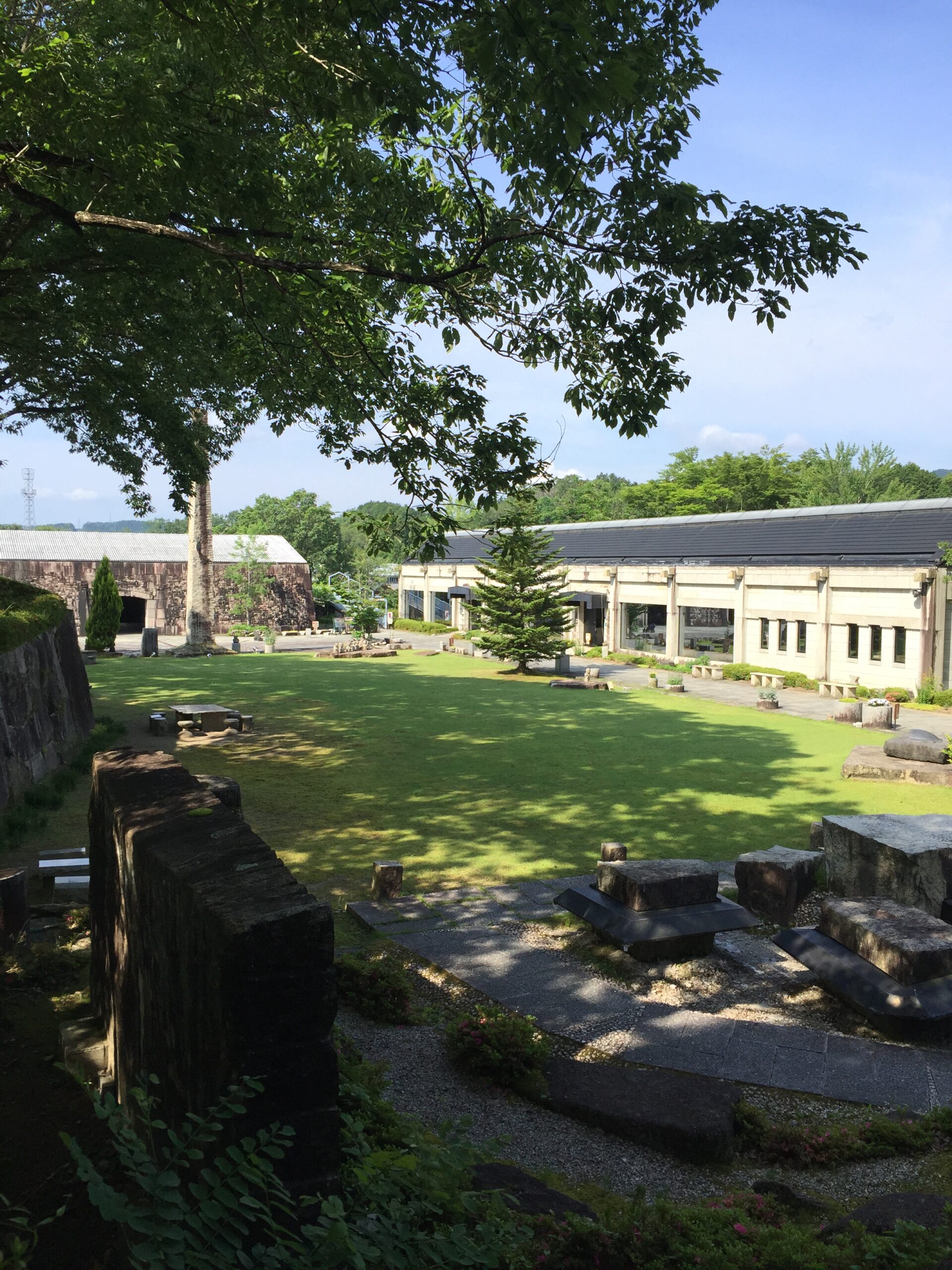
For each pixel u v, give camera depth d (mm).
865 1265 3980
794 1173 5719
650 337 8758
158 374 16906
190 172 9289
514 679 34125
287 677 32281
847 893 11086
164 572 54188
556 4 5645
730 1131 5926
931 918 8633
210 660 38562
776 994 8758
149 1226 2736
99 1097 3189
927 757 18078
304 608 58500
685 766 18922
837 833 11258
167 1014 4230
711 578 38156
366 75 7031
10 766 13922
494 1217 3902
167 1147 4129
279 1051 3438
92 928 6820
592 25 6598
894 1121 6266
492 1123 6184
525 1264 3816
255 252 10328
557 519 81000
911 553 31172
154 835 4797
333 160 10031
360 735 21547
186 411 18422
